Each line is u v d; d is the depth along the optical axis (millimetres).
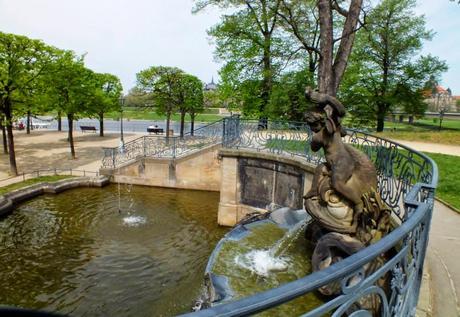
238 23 23438
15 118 21891
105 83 42062
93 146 35031
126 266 11578
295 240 7656
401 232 2145
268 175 13336
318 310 1604
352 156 5652
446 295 4336
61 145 35562
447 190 10289
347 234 5555
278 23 23000
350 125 27891
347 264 1664
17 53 20188
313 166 10578
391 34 28844
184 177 21328
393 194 7355
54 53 21891
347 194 5453
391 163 7477
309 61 23688
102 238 13789
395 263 2211
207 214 16797
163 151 22031
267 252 7309
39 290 10078
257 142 14227
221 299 5793
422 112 30250
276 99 21469
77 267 11461
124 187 21500
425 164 5605
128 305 9461
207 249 12961
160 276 11008
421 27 29031
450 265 5227
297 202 11844
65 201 18359
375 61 29719
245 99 23781
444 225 7258
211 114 82812
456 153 16688
